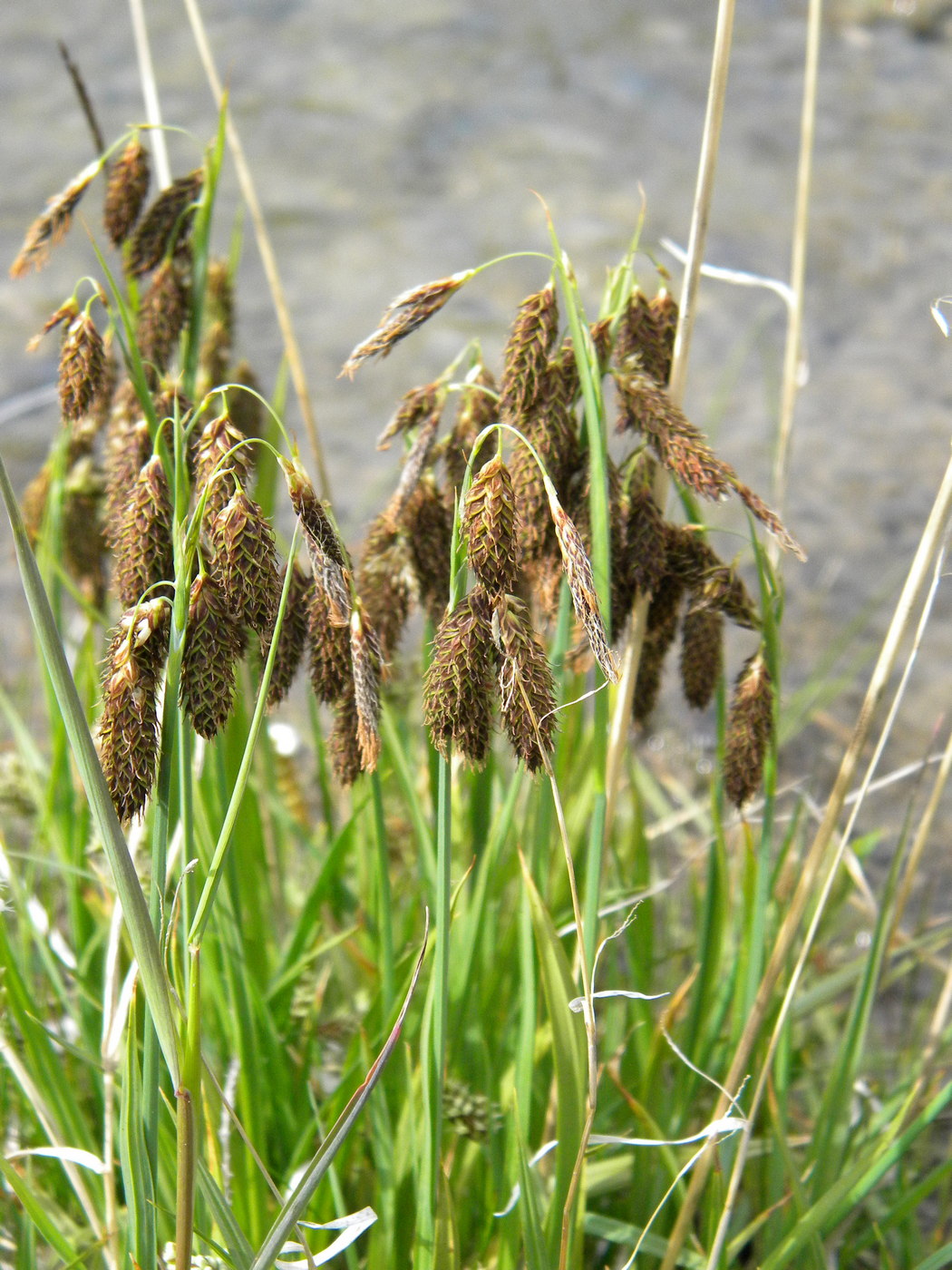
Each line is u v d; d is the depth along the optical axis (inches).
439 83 89.7
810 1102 28.0
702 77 92.6
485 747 20.1
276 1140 24.0
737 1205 25.2
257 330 63.2
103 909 26.3
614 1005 25.4
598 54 95.3
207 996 24.8
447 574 21.8
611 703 22.8
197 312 22.9
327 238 71.8
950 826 39.7
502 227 73.6
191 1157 19.9
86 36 92.1
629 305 21.2
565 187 78.1
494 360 61.7
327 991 27.4
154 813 20.1
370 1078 20.3
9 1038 24.0
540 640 20.0
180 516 20.1
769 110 89.1
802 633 47.6
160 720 20.2
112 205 22.5
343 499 52.0
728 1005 24.5
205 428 19.9
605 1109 24.8
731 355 65.1
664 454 20.6
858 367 65.0
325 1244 23.3
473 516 19.7
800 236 24.0
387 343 20.4
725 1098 23.3
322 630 20.4
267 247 24.5
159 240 22.5
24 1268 23.2
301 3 99.9
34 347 21.1
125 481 21.3
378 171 78.7
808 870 22.3
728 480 20.5
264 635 19.8
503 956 24.2
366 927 25.5
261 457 25.0
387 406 58.8
